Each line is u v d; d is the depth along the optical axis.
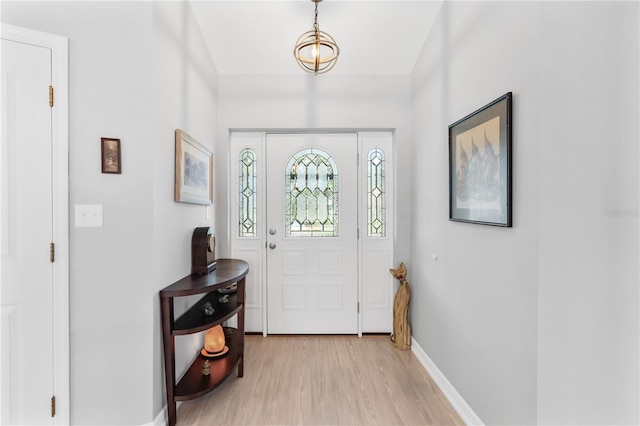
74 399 1.47
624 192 1.24
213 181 2.60
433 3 2.10
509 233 1.39
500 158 1.43
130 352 1.54
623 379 1.25
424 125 2.40
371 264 2.92
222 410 1.80
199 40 2.27
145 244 1.55
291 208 2.91
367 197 2.91
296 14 2.23
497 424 1.48
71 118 1.44
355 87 2.76
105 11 1.50
